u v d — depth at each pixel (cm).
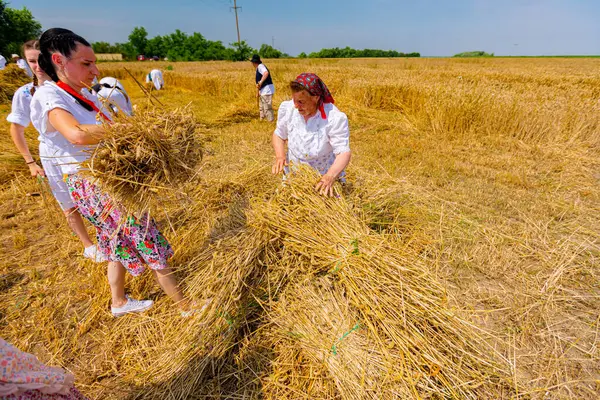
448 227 330
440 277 268
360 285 196
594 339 217
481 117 668
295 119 246
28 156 283
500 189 419
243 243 237
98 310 238
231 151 571
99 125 171
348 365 177
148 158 177
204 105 1112
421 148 584
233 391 186
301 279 222
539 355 207
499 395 179
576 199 394
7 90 1070
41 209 389
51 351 212
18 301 250
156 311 234
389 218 320
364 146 597
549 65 2877
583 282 265
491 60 4281
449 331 181
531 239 316
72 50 171
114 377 197
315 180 241
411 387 167
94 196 192
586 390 187
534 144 596
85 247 287
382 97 949
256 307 224
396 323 182
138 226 198
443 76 1478
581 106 629
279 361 196
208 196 346
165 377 189
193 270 243
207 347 197
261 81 800
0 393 106
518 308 240
